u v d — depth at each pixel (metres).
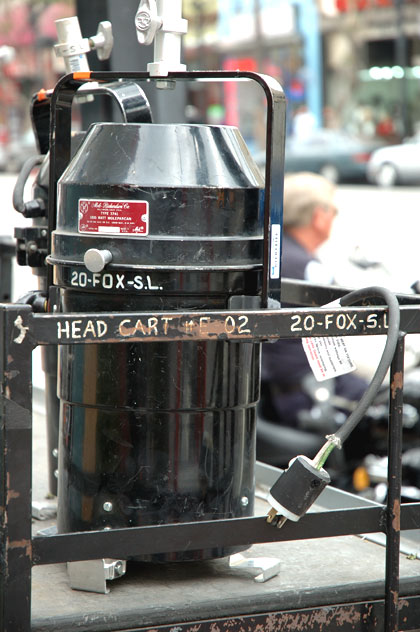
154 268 1.96
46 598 2.00
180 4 2.12
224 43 28.34
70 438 2.11
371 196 21.28
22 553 1.76
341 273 4.80
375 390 1.91
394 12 27.14
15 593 1.76
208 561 2.24
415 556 2.34
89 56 3.98
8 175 28.98
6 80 30.86
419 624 2.13
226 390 2.05
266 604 1.99
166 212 1.96
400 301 2.43
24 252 2.72
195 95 27.98
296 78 28.02
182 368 2.01
